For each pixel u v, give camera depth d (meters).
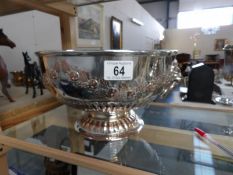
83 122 0.45
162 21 7.75
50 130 0.48
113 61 0.31
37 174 0.61
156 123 0.54
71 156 0.35
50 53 0.34
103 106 0.37
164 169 0.35
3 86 0.69
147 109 0.64
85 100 0.36
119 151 0.40
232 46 1.12
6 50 1.09
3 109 0.49
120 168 0.32
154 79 0.36
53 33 1.44
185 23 7.18
